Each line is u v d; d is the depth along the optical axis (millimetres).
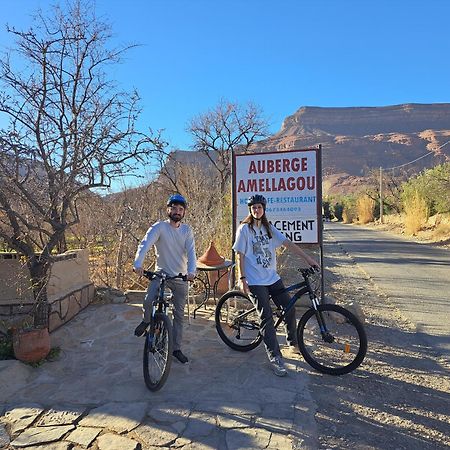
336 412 3824
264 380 4387
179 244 4797
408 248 20109
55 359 5016
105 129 5117
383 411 3887
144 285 9086
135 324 6078
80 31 5758
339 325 5914
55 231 5426
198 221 9773
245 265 4836
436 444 3395
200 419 3607
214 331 5949
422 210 29141
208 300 7332
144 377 4297
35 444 3312
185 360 4805
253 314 5586
